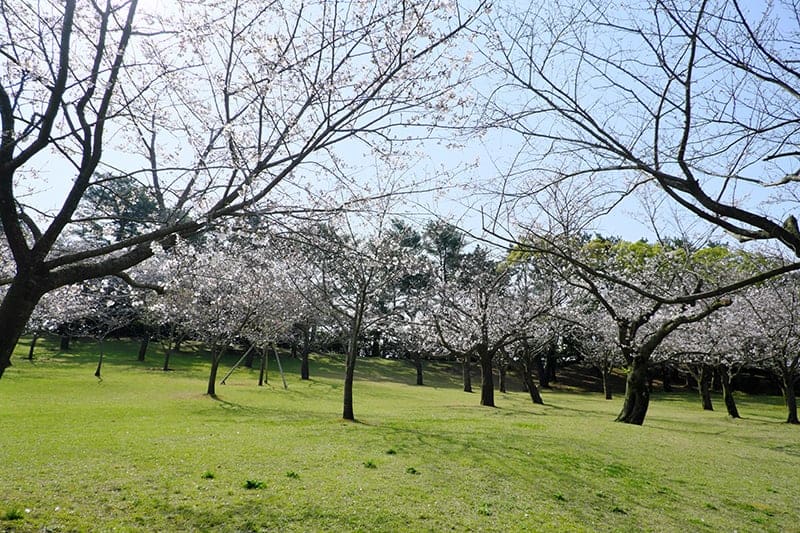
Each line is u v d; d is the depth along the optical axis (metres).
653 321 26.38
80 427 15.34
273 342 36.88
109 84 6.03
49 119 5.45
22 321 5.39
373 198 7.34
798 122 5.38
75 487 8.10
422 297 28.67
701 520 8.18
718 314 26.31
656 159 5.44
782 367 27.08
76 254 5.66
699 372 37.38
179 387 31.55
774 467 13.09
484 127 5.90
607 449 13.57
